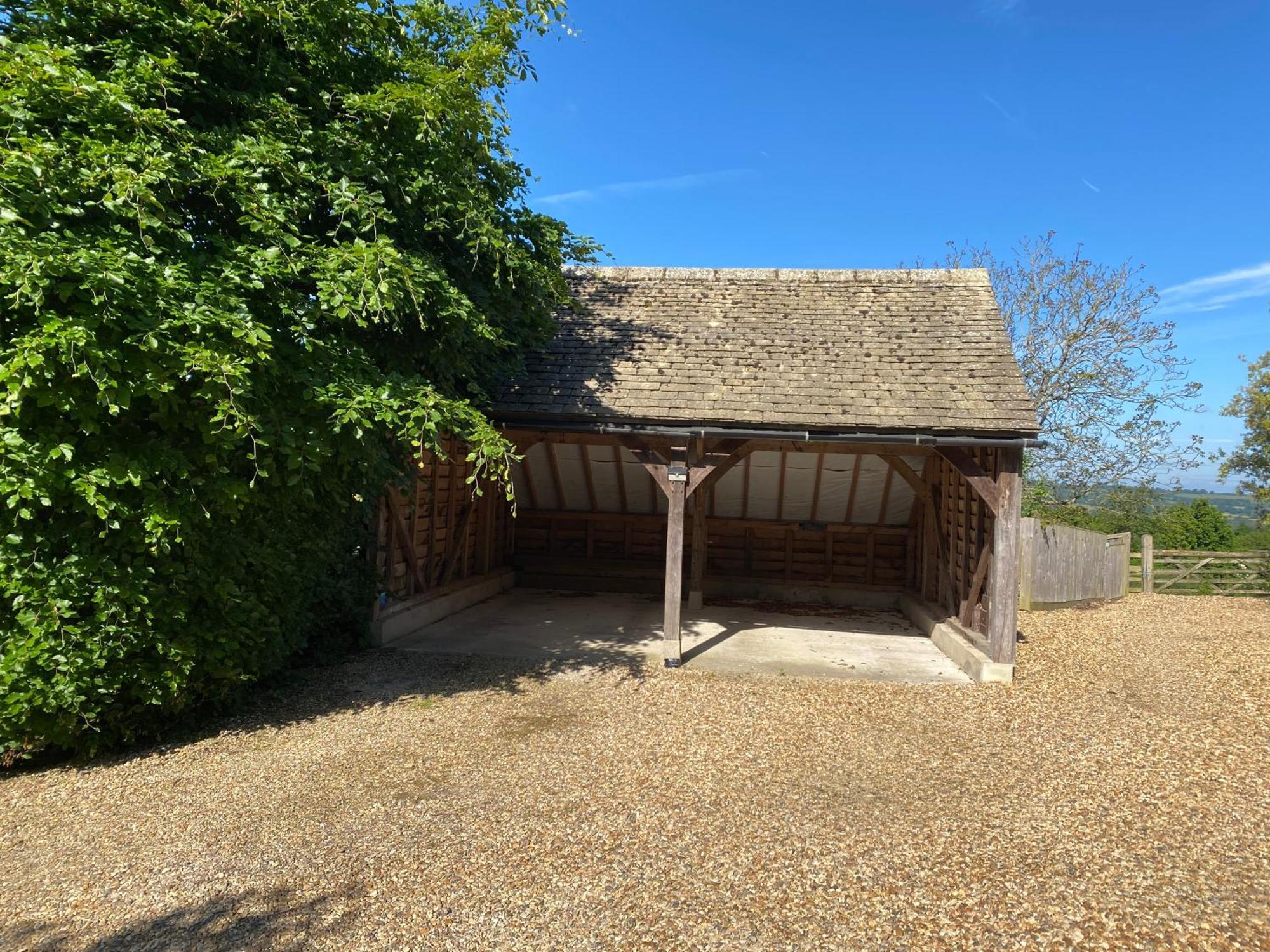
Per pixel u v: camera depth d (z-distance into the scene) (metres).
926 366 8.99
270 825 4.47
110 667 5.13
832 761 5.63
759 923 3.47
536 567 14.48
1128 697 7.48
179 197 5.22
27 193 4.34
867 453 10.04
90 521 4.88
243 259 5.38
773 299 10.88
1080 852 4.14
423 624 10.43
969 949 3.27
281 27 5.99
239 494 5.41
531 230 8.45
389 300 5.45
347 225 6.01
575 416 8.45
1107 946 3.27
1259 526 20.78
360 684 7.59
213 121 6.00
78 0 5.27
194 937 3.36
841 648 9.95
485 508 13.48
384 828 4.43
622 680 7.97
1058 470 22.06
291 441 5.35
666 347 9.77
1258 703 7.21
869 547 13.55
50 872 3.93
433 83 6.38
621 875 3.89
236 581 5.96
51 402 4.43
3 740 4.97
